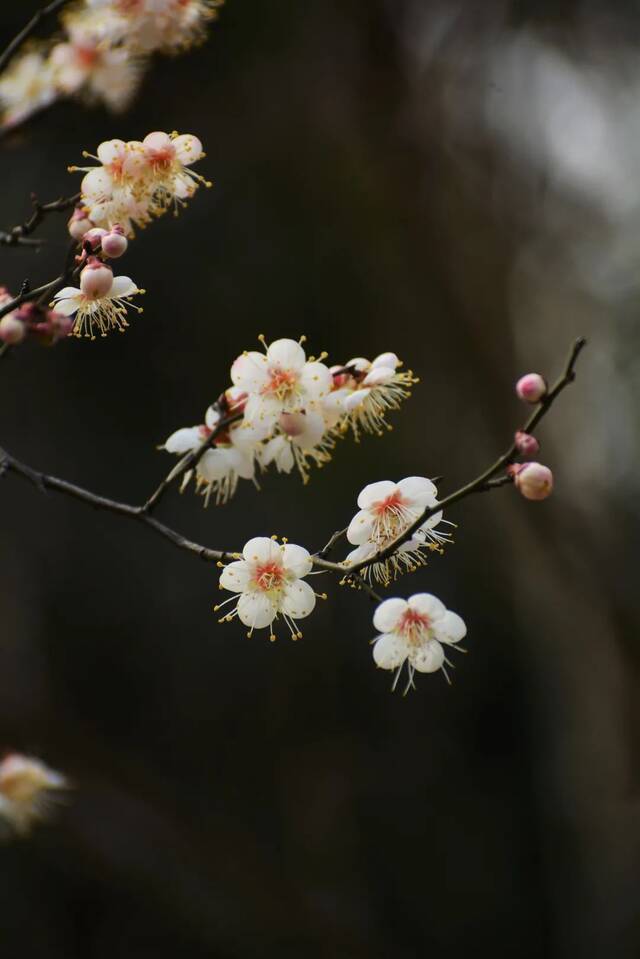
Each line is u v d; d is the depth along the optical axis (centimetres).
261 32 749
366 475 793
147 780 738
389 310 824
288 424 269
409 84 838
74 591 727
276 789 779
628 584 939
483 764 868
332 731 799
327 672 793
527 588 918
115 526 740
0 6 664
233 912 740
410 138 837
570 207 963
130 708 741
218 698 762
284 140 783
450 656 862
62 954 693
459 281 866
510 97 902
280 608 256
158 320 742
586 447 1016
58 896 701
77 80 401
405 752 828
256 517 752
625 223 977
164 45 392
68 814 705
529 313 986
